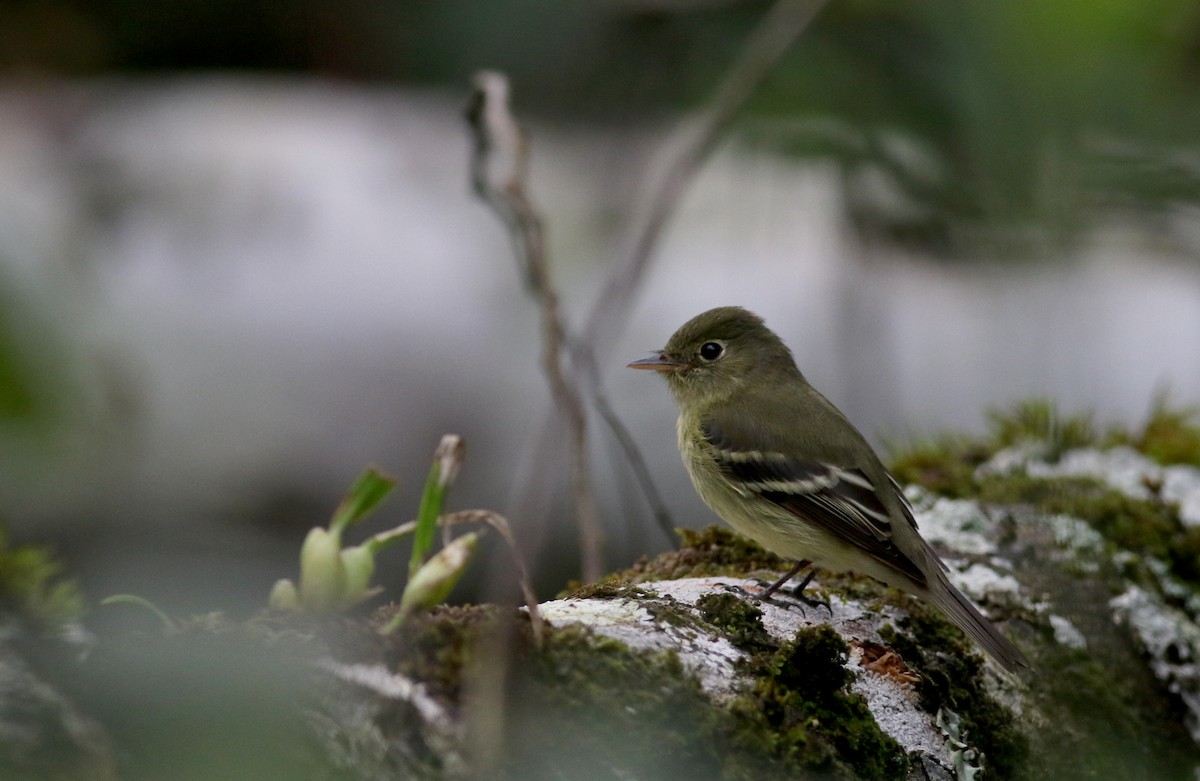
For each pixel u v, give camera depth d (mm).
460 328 12867
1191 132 8945
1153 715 7922
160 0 17250
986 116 9242
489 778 4617
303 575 5047
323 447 11953
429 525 5219
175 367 11656
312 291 12750
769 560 8695
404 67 16656
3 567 5297
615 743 5004
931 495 9352
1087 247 9859
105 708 4352
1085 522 8906
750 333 9836
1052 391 9969
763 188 14156
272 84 16484
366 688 4715
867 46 11164
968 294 12781
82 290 11211
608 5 14938
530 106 15148
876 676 6633
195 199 13203
